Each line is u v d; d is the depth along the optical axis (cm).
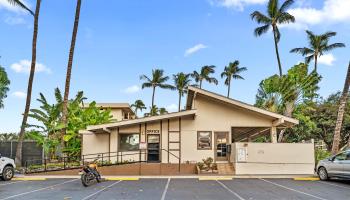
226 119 2433
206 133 2420
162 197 1252
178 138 2411
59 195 1312
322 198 1223
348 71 2228
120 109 4319
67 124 2647
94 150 2422
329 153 2506
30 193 1367
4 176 1834
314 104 3869
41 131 2606
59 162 2452
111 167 2159
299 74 3412
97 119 2900
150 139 2416
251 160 2103
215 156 2392
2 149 2745
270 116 2330
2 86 3741
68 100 2848
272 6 4228
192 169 2211
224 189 1464
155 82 7569
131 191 1415
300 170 2106
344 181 1762
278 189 1460
